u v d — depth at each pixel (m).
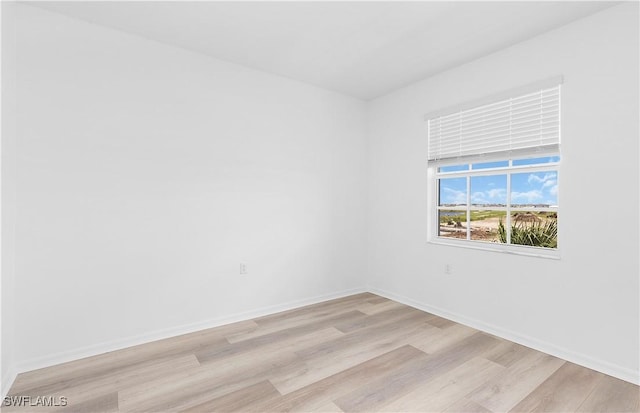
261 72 3.40
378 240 4.21
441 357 2.50
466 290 3.19
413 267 3.75
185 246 2.96
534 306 2.67
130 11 2.37
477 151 3.11
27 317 2.28
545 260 2.60
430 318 3.35
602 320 2.29
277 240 3.55
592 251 2.34
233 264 3.24
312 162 3.82
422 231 3.63
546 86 2.57
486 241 3.12
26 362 2.28
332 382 2.15
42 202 2.34
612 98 2.24
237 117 3.26
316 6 2.29
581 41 2.39
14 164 2.21
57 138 2.39
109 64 2.59
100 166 2.56
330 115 3.97
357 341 2.79
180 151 2.93
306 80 3.66
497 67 2.93
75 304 2.46
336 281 4.07
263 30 2.62
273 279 3.52
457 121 3.29
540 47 2.63
